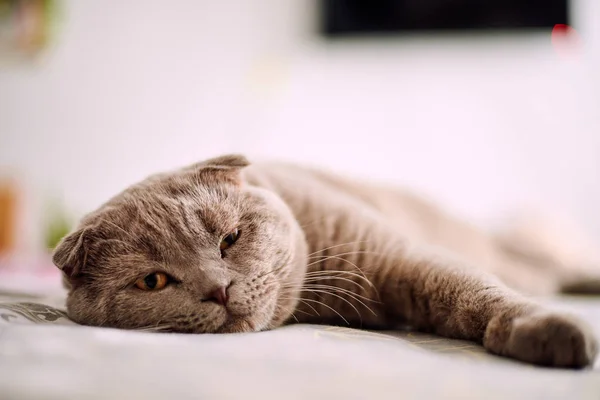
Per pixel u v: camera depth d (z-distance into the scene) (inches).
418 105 39.1
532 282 24.2
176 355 10.5
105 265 14.2
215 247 14.2
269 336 12.4
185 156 41.5
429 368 10.3
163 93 41.6
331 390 9.1
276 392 8.9
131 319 13.8
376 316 15.9
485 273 14.6
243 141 40.8
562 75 37.7
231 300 13.6
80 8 42.2
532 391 9.3
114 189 42.2
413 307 15.1
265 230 14.9
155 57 41.6
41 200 42.4
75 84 42.5
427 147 39.1
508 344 11.7
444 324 14.1
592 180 37.6
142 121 41.9
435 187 38.9
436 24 38.0
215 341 11.8
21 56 42.8
